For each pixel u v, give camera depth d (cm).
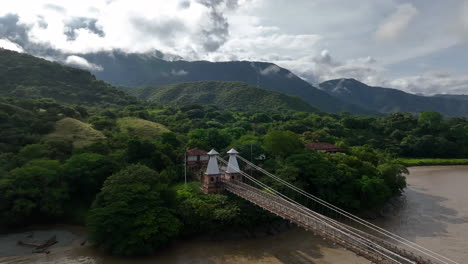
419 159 12438
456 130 14025
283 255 4291
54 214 5316
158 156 6775
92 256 4259
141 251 4209
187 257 4247
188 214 4747
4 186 5022
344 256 4222
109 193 4609
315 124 14650
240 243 4691
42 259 4162
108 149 7212
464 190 7631
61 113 10206
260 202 4547
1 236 4900
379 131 15388
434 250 4325
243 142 8125
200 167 7219
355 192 5984
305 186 5912
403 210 6134
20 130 7544
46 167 5644
